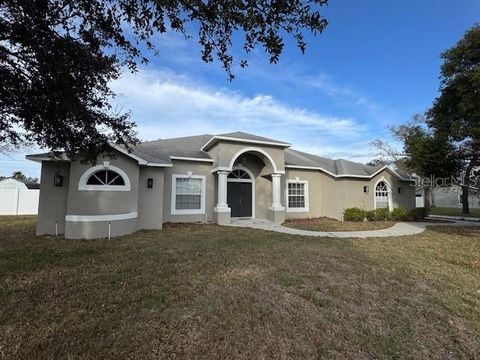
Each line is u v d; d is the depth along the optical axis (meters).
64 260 6.82
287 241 9.64
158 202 13.19
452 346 3.54
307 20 3.56
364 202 18.59
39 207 11.44
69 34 4.23
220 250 8.03
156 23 3.72
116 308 4.14
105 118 5.93
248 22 3.58
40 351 3.09
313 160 21.48
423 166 15.37
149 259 6.96
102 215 10.55
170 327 3.64
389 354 3.32
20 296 4.54
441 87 13.88
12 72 4.45
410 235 11.85
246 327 3.72
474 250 8.87
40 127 5.36
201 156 16.03
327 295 4.88
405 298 4.84
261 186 17.75
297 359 3.14
